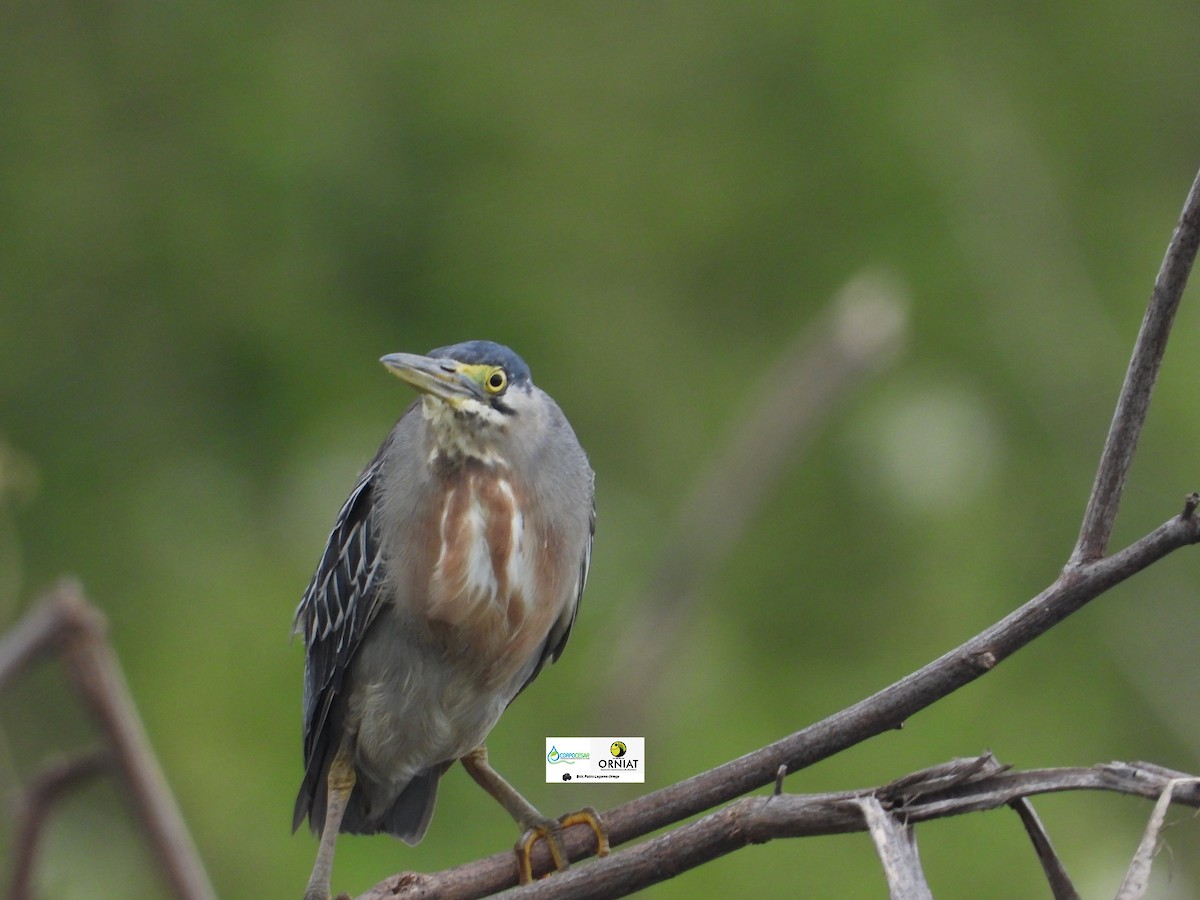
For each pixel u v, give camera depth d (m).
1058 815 11.09
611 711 10.02
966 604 12.38
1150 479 13.38
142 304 13.72
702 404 13.77
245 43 15.04
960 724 11.70
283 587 11.90
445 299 14.02
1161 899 10.51
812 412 10.78
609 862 4.72
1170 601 12.73
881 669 12.06
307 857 10.13
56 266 13.77
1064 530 13.04
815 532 12.67
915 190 14.88
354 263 14.13
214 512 12.61
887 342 11.09
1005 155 15.23
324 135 14.48
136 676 11.34
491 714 7.00
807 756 4.84
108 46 15.00
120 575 12.23
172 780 10.53
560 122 15.28
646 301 14.48
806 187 15.12
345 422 13.00
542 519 6.86
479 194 14.63
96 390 13.29
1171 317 4.39
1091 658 12.50
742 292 14.71
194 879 3.69
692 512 10.55
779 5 16.02
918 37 15.86
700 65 15.88
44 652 3.71
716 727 11.13
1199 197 4.30
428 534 6.73
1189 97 16.48
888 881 4.06
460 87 15.12
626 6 16.17
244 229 14.00
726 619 12.26
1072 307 14.44
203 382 13.39
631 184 15.10
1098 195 15.65
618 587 12.15
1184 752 12.01
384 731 6.88
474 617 6.72
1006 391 13.80
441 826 10.27
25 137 14.34
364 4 15.50
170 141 14.50
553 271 14.39
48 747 10.35
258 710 11.06
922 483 12.70
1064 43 16.48
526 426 6.87
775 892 10.20
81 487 12.77
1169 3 17.14
